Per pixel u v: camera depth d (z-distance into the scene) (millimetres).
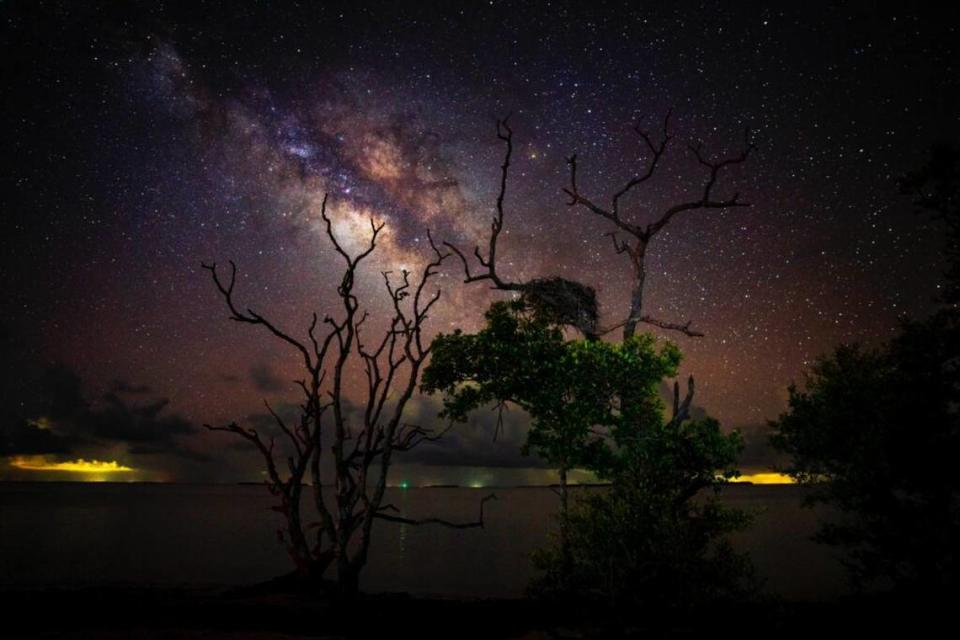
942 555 11906
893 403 12320
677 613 12508
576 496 14258
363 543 15312
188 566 38438
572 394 15609
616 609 12820
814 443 13305
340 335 16203
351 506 15578
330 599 15273
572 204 18625
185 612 13117
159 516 94562
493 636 11453
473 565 42406
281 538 16859
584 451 15602
